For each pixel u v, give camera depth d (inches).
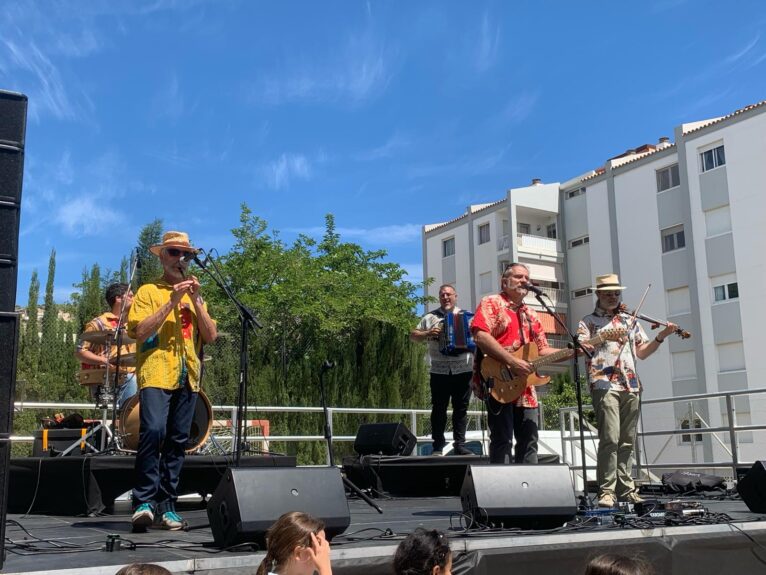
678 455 895.7
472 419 582.2
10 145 115.8
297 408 335.3
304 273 850.8
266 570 100.0
